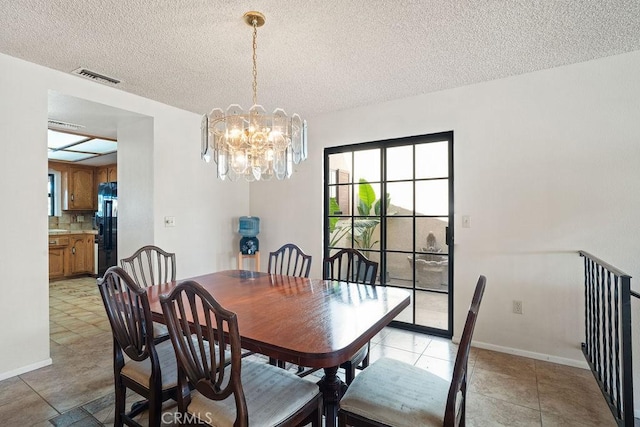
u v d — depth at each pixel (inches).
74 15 74.3
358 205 143.0
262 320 60.1
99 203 220.4
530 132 105.3
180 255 143.9
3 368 91.0
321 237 150.7
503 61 97.7
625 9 72.5
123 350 61.8
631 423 59.7
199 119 151.7
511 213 108.4
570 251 99.7
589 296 93.4
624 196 92.8
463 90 116.7
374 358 104.7
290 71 104.7
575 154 99.0
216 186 159.9
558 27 79.7
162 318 63.3
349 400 54.1
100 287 63.1
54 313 148.1
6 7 70.9
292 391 54.9
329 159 150.6
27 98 96.7
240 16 75.1
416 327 128.7
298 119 94.6
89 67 101.4
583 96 97.9
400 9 72.6
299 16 75.0
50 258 211.8
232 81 112.6
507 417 75.2
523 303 106.5
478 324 113.9
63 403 79.1
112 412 75.5
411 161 130.7
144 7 71.6
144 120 135.9
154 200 134.3
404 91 121.7
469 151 115.6
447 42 86.8
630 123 92.1
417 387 55.9
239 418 45.6
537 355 104.1
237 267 171.0
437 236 125.7
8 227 92.5
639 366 88.4
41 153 99.4
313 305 69.6
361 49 90.5
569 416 75.5
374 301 72.7
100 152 200.1
